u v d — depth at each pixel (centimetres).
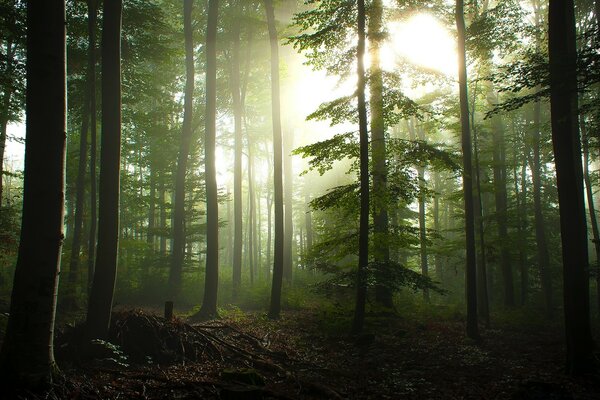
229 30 2397
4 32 1281
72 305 1517
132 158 2755
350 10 1218
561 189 914
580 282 892
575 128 1291
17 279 613
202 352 937
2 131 1767
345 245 1342
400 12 1452
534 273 2538
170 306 1048
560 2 868
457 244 2144
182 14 2559
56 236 636
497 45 1547
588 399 728
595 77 766
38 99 632
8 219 1561
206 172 1619
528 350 1141
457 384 835
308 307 1812
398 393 780
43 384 600
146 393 679
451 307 1844
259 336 1179
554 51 866
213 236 1569
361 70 1180
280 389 770
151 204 2812
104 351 838
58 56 648
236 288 2145
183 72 2872
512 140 2353
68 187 2095
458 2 1427
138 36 1930
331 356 1034
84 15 1809
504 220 2011
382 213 1592
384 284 1094
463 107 1409
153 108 2944
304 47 1295
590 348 879
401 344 1164
